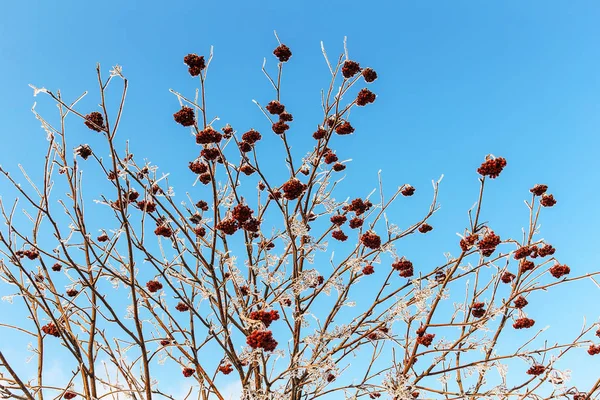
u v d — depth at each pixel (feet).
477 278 17.15
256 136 13.94
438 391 14.48
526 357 14.47
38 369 13.19
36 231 13.88
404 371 15.14
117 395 14.39
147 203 12.84
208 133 11.84
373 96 14.79
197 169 14.03
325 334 14.97
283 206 15.15
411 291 15.51
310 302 15.29
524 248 15.24
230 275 13.93
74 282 12.54
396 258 15.44
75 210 11.54
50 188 12.86
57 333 13.15
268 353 13.17
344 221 16.63
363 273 15.89
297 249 15.19
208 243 14.89
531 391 13.79
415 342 15.43
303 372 14.76
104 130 10.84
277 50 15.15
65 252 11.23
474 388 15.66
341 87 14.78
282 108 15.26
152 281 15.28
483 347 14.74
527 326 15.40
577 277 15.02
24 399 11.25
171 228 13.70
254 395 13.56
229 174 13.07
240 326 13.73
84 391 12.16
